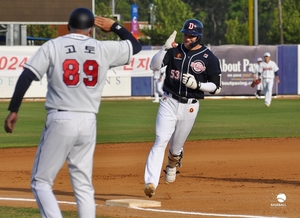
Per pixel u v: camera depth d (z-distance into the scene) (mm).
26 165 26734
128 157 29156
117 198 19344
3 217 15820
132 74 71750
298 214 16797
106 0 168875
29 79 12047
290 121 46156
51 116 12266
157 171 18297
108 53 12578
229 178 23406
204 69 18312
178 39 138000
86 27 12570
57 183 22438
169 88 18562
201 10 189125
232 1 189250
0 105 61031
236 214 16641
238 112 54031
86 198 12734
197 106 18766
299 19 142375
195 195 19859
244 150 31469
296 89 76625
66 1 66875
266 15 180375
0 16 65750
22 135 37719
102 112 53688
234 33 153875
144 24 154250
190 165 26734
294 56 76188
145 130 40281
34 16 66312
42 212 12438
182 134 19062
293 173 24547
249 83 75875
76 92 12242
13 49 65750
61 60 12180
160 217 16094
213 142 34625
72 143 12359
